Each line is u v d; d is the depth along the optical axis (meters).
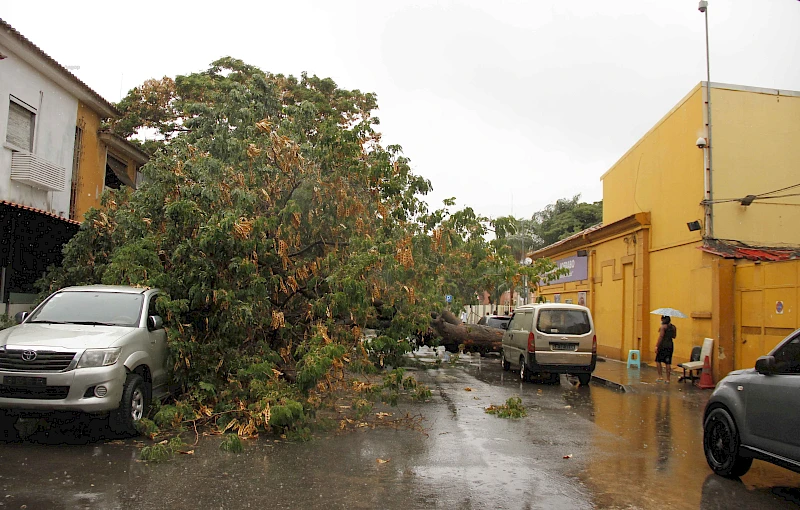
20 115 15.46
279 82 24.20
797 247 16.20
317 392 9.65
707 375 14.45
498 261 14.70
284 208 10.44
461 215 13.25
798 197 16.69
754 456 6.44
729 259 14.93
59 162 17.00
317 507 5.42
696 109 16.97
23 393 7.19
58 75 16.33
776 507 5.80
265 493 5.78
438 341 16.39
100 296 8.89
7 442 7.45
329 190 10.93
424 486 6.16
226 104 13.66
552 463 7.27
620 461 7.46
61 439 7.67
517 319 16.80
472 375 16.92
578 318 15.12
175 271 9.83
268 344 10.43
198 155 11.02
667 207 18.77
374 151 11.80
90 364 7.35
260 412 8.16
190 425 8.56
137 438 7.82
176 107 22.66
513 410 10.52
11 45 14.48
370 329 12.35
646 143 20.48
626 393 13.74
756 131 16.77
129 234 10.72
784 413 6.07
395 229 11.71
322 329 9.48
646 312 19.94
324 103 24.31
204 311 9.80
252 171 10.84
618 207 23.20
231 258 9.70
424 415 10.27
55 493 5.57
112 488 5.78
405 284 12.39
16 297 14.66
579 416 10.64
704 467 7.29
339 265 10.63
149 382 8.35
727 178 16.52
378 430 8.92
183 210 9.69
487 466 7.02
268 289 10.41
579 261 26.25
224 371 9.34
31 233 15.09
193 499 5.54
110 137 19.92
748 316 14.28
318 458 7.17
